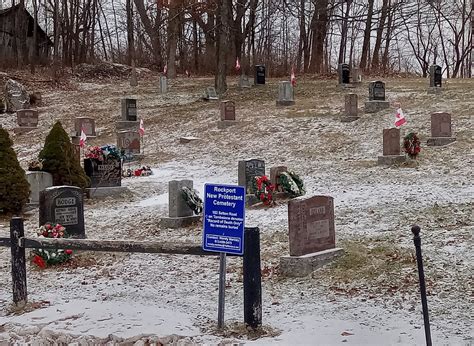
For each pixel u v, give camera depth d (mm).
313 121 26609
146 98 37750
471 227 11266
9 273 11000
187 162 23219
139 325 7434
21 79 43219
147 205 16875
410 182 16469
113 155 18625
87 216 15844
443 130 20812
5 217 16125
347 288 8812
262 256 10930
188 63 55750
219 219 7215
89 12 58250
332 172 19078
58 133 17859
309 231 9930
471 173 16828
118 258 11719
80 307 8367
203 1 42938
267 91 36125
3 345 7195
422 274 6082
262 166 16672
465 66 67938
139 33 61875
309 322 7359
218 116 30250
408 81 36906
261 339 6840
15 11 51531
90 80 47219
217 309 8156
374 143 22297
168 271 10570
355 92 33438
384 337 6648
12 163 16422
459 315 7301
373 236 11367
